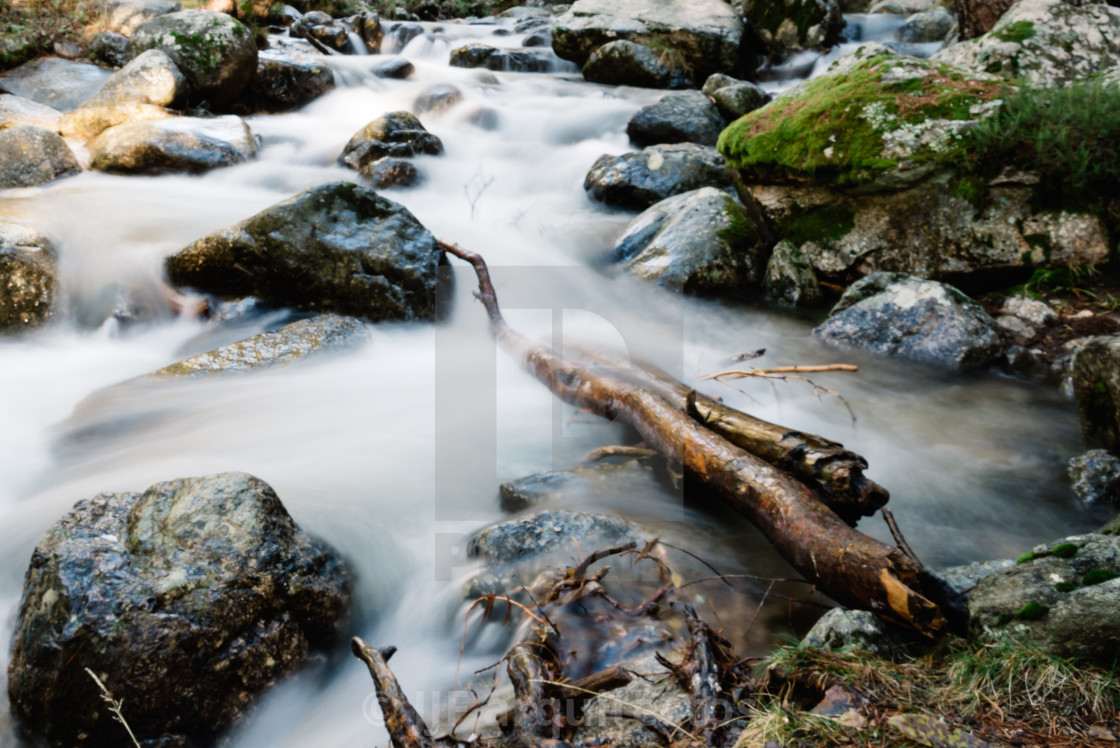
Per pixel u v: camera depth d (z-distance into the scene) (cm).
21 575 323
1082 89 539
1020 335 515
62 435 434
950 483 379
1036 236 538
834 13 1325
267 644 262
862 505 316
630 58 1202
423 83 1202
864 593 258
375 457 402
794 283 613
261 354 510
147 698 238
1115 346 374
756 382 482
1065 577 230
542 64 1328
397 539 339
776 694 219
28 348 560
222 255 573
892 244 584
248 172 838
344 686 277
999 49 673
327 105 1106
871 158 564
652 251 651
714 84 1046
